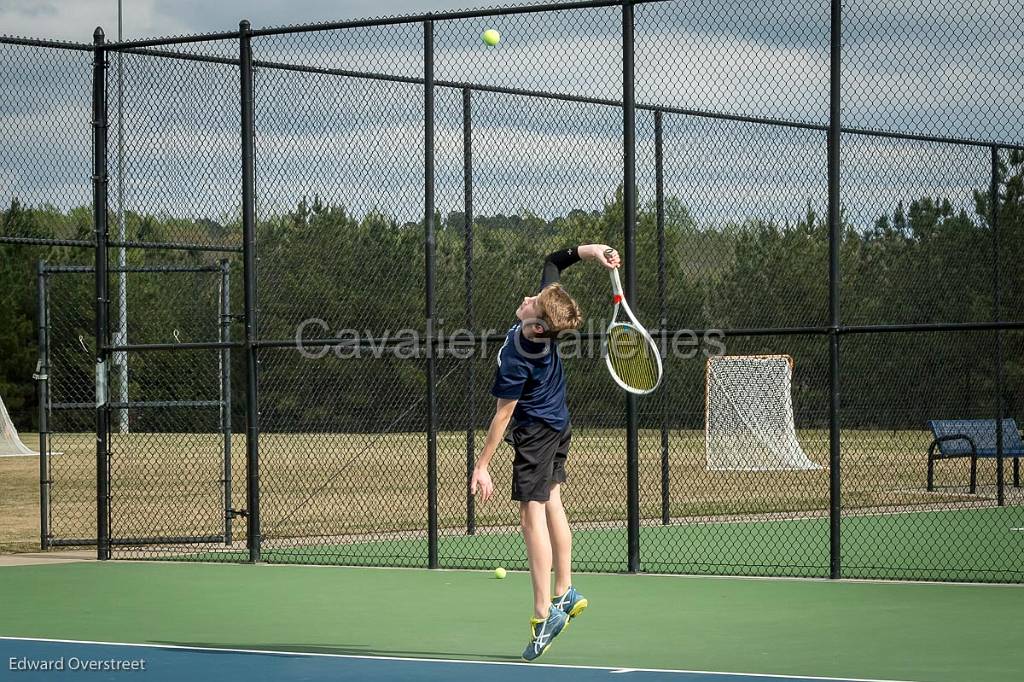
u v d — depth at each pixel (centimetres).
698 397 2448
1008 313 2356
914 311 2414
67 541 1642
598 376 2267
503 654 953
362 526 1883
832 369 1320
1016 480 2244
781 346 2492
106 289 1575
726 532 1798
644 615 1122
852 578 1330
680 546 1656
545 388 935
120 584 1330
